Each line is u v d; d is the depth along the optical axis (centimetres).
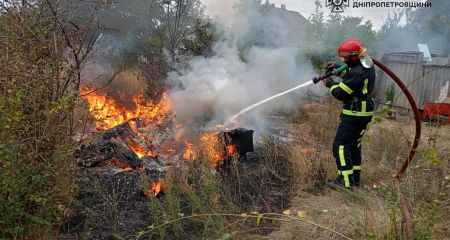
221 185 390
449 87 910
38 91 303
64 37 339
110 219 324
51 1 354
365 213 316
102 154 411
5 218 268
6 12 325
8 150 263
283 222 337
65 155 301
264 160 493
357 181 431
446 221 338
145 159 438
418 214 275
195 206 341
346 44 400
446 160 443
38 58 323
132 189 368
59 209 287
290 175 454
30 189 279
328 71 414
